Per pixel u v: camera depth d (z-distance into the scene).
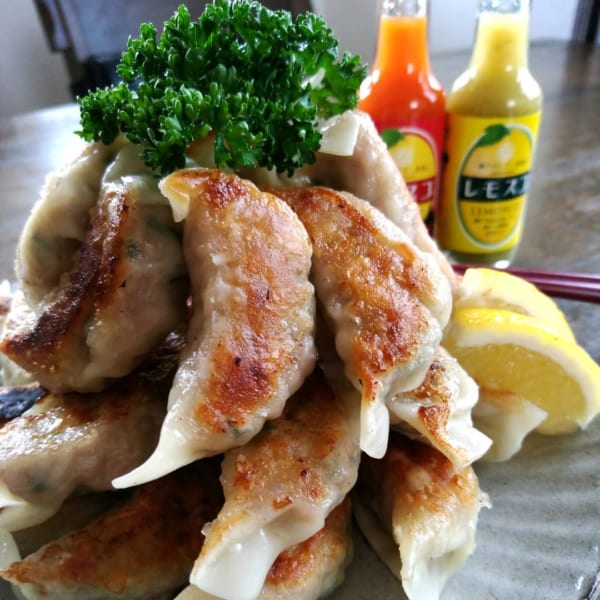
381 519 0.16
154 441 0.16
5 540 0.15
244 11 0.15
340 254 0.15
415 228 0.18
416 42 0.27
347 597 0.15
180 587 0.15
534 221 0.33
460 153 0.28
